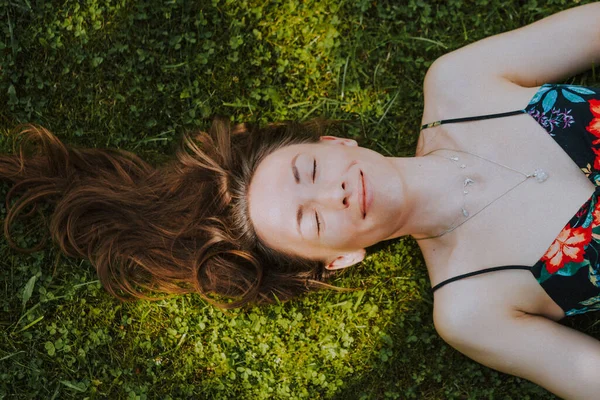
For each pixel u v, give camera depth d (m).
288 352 3.26
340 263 2.92
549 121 2.59
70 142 3.31
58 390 3.20
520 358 2.67
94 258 3.21
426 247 2.91
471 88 2.79
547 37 2.76
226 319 3.28
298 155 2.66
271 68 3.33
